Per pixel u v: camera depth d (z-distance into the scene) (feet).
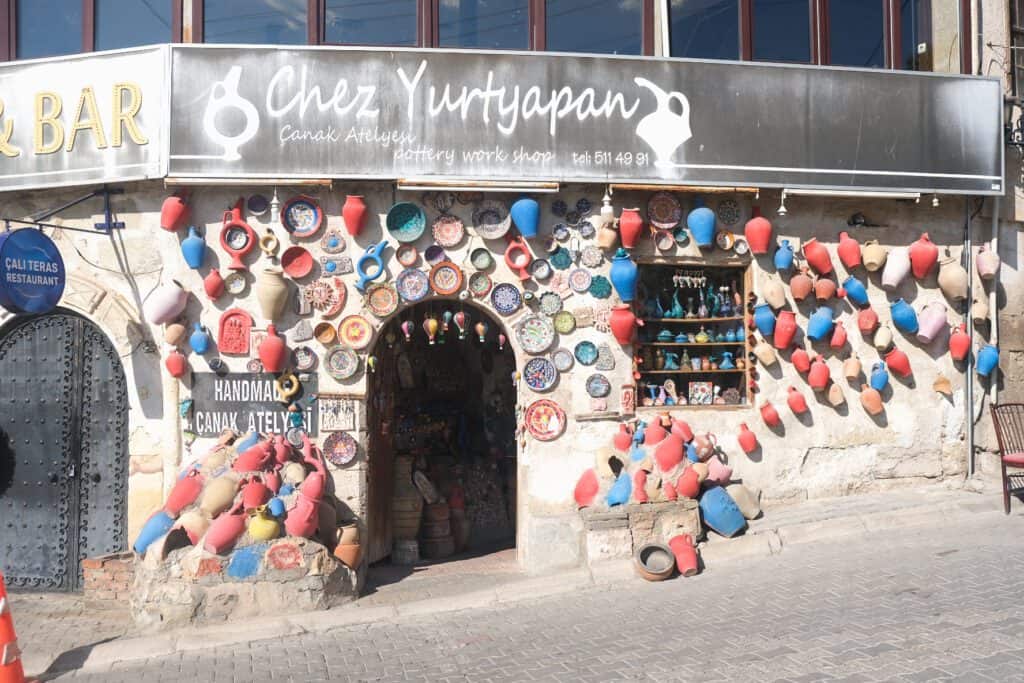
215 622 20.67
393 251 24.84
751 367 26.21
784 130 25.54
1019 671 14.24
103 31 26.02
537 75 24.64
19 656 17.54
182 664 18.62
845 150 25.88
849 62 27.45
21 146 24.81
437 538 29.09
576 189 25.39
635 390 25.50
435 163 24.34
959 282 26.58
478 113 24.48
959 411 27.25
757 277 26.20
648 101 25.00
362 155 24.17
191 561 20.80
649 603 20.33
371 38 25.88
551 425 25.02
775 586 20.38
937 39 28.30
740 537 23.52
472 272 25.02
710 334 26.66
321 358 24.66
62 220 25.29
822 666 15.19
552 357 25.18
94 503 25.21
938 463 27.04
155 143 24.08
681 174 25.07
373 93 24.22
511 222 25.02
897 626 16.83
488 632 19.40
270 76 24.07
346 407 24.61
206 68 24.00
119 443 25.21
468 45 26.09
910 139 26.27
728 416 25.98
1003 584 18.72
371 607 21.67
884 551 22.12
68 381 25.49
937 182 26.37
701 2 26.81
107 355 25.36
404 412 31.12
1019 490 26.17
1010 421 27.17
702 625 18.24
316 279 24.71
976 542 22.09
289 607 21.09
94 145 24.47
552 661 16.96
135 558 22.21
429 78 24.36
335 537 22.88
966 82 26.71
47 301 22.62
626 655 16.87
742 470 25.94
